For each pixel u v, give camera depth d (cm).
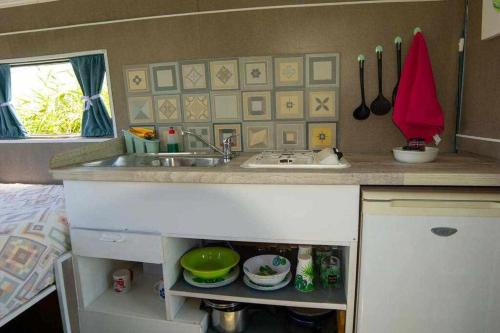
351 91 172
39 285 136
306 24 170
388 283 117
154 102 192
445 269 113
